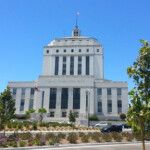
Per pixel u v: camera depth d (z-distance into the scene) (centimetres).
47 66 8406
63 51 8481
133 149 1698
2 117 1977
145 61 750
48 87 7050
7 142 1681
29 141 1833
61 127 3997
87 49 8381
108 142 2039
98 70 8169
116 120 6312
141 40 789
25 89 7156
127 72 791
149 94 730
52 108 6875
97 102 6900
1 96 2028
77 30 10344
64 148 1664
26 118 6188
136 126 750
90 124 5850
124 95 6838
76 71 8169
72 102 6875
